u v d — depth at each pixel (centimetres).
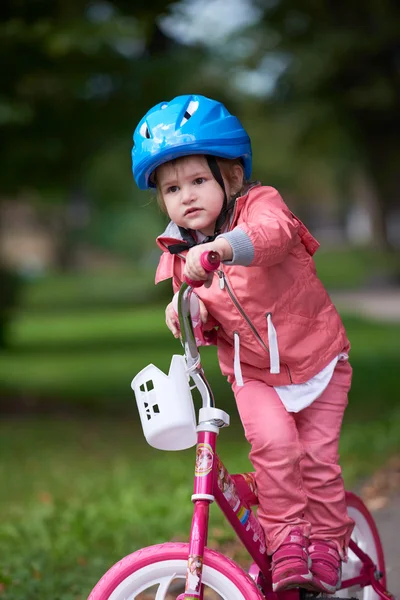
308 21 3491
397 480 976
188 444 385
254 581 397
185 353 387
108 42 1675
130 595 379
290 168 7044
